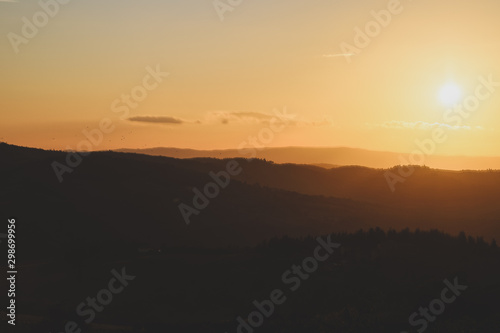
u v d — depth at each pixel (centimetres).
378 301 9506
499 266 11131
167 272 11094
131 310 9825
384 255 11375
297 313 9288
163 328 8662
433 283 9612
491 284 10206
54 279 11162
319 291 10156
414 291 9681
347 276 10706
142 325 8844
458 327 8200
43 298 10406
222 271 11038
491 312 8731
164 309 9862
